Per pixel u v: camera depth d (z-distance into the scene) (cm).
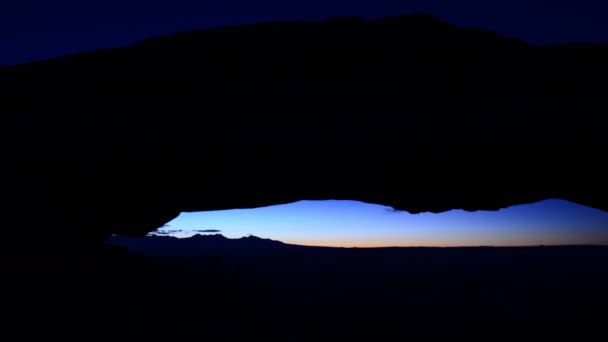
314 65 868
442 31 880
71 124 904
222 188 895
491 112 758
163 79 913
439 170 796
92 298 808
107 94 929
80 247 921
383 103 801
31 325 683
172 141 841
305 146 793
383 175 829
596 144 710
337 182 866
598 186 748
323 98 823
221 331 838
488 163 768
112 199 924
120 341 686
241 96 853
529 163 759
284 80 856
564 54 815
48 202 904
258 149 810
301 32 919
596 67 781
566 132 722
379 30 893
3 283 796
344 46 876
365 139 774
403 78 822
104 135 877
